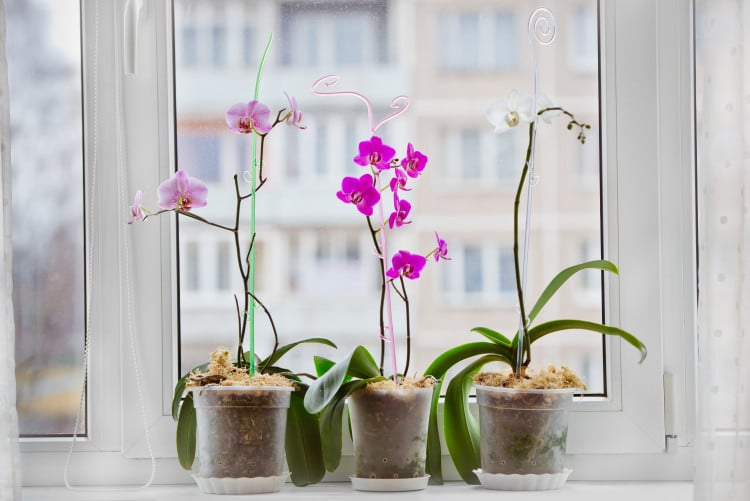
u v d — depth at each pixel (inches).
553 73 97.8
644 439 94.5
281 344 97.7
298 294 98.0
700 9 91.9
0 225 87.7
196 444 91.5
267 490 88.4
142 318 94.6
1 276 87.5
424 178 99.0
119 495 90.3
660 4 95.9
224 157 97.7
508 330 98.1
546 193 98.0
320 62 98.4
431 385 89.8
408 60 98.8
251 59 97.9
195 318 96.7
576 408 94.7
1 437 86.7
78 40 96.5
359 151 90.0
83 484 94.4
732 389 86.4
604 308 95.7
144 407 94.4
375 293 98.4
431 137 99.0
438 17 98.8
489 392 89.3
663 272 95.7
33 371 95.8
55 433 95.5
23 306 96.0
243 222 97.7
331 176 98.5
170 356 94.8
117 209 94.8
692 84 95.7
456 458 91.9
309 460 91.0
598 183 96.9
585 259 97.3
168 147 95.3
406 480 89.1
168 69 95.3
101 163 94.9
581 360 96.4
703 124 87.7
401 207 90.6
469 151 99.0
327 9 98.4
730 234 87.0
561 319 93.0
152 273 94.7
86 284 95.5
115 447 94.5
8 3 96.7
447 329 98.4
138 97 95.0
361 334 98.3
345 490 90.7
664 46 95.8
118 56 94.9
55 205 96.4
